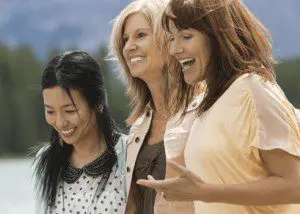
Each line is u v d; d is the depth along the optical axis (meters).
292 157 3.53
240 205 3.72
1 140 62.22
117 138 5.02
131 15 4.97
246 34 3.74
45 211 5.03
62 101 4.85
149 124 4.93
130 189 4.82
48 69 4.89
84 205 4.88
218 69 3.76
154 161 4.79
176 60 4.10
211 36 3.73
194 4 3.72
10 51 66.12
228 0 3.73
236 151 3.67
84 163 4.99
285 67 50.50
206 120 3.77
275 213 3.73
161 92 4.90
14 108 62.41
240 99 3.68
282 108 3.61
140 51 4.90
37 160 5.09
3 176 37.25
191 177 3.50
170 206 4.41
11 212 19.14
